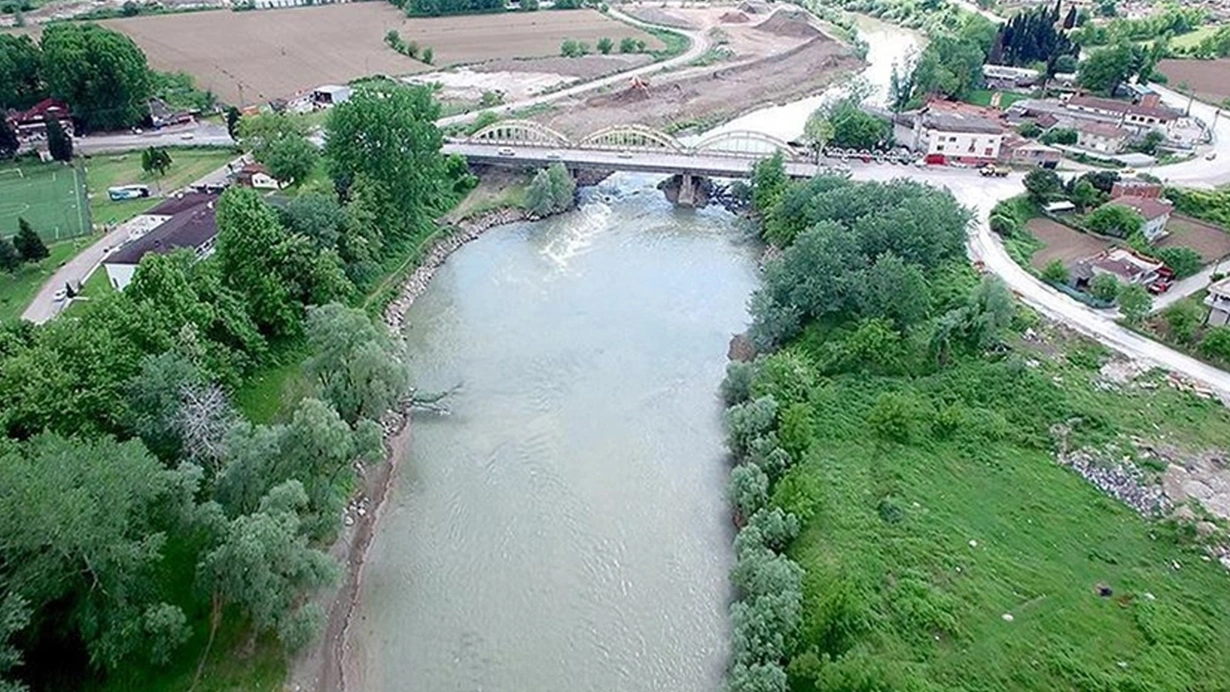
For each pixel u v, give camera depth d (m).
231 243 73.25
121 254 83.44
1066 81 176.38
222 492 51.09
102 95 130.75
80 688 44.94
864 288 78.81
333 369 64.88
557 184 118.31
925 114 135.75
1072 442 66.44
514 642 53.06
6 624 38.19
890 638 48.97
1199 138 140.00
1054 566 55.03
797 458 64.12
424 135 104.00
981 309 77.69
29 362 51.97
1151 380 73.44
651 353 84.69
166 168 116.44
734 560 59.38
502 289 97.19
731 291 98.44
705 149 132.88
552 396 77.25
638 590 57.09
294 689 48.53
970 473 63.69
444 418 73.62
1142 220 101.06
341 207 91.94
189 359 60.06
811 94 192.50
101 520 41.81
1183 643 49.22
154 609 45.31
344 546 58.72
